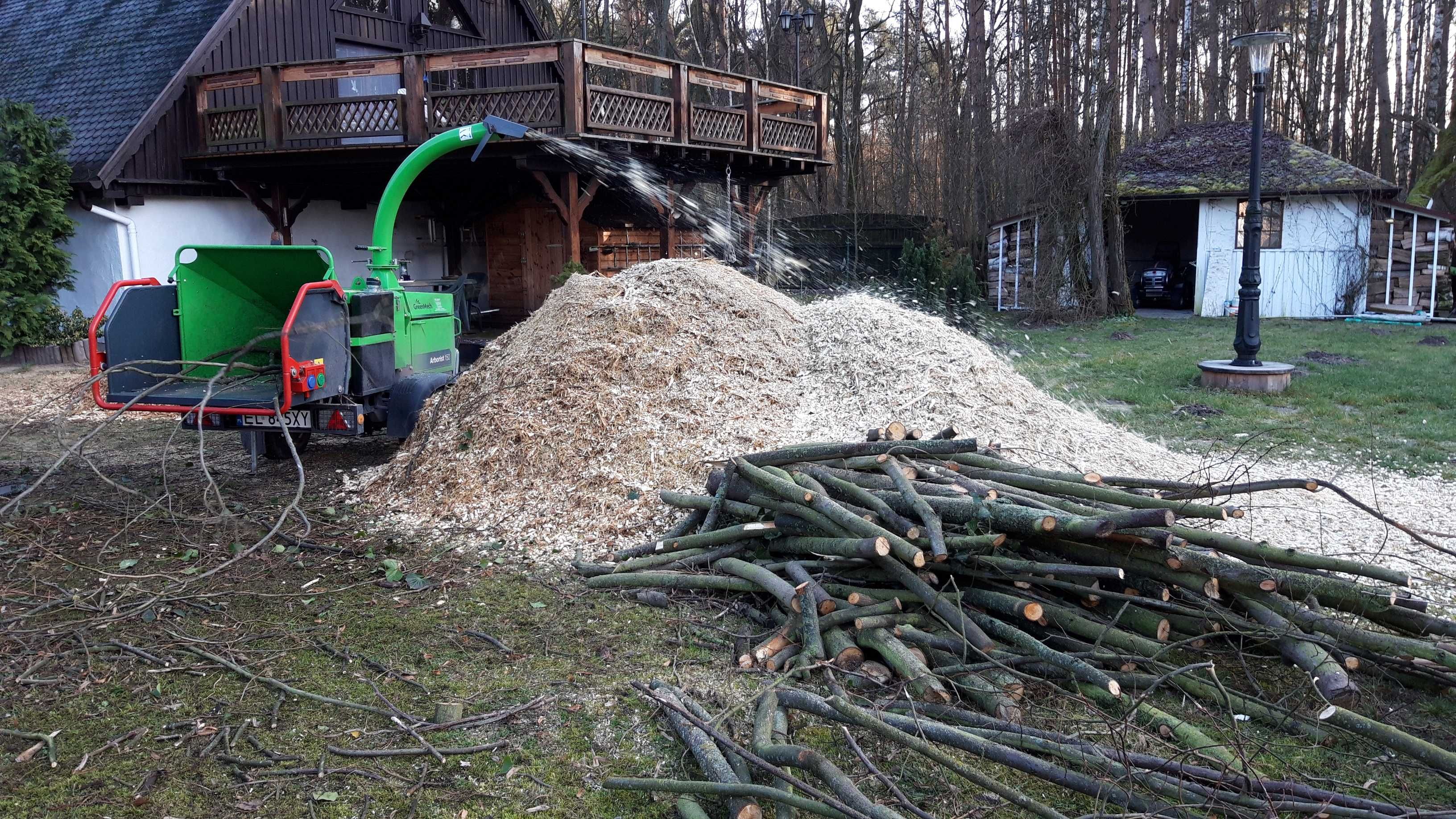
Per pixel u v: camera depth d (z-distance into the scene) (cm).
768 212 2364
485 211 1612
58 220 1324
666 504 544
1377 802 285
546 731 347
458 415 684
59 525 600
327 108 1355
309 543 557
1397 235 1900
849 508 426
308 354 635
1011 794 274
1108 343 1502
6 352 1298
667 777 319
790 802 271
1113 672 361
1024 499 416
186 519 608
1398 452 742
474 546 549
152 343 674
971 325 1816
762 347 713
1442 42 2548
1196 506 385
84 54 1630
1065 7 2725
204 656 407
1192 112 3478
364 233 1677
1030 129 1931
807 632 383
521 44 1212
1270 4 3000
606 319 693
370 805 305
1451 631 348
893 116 3459
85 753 334
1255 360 1053
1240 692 367
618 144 1277
